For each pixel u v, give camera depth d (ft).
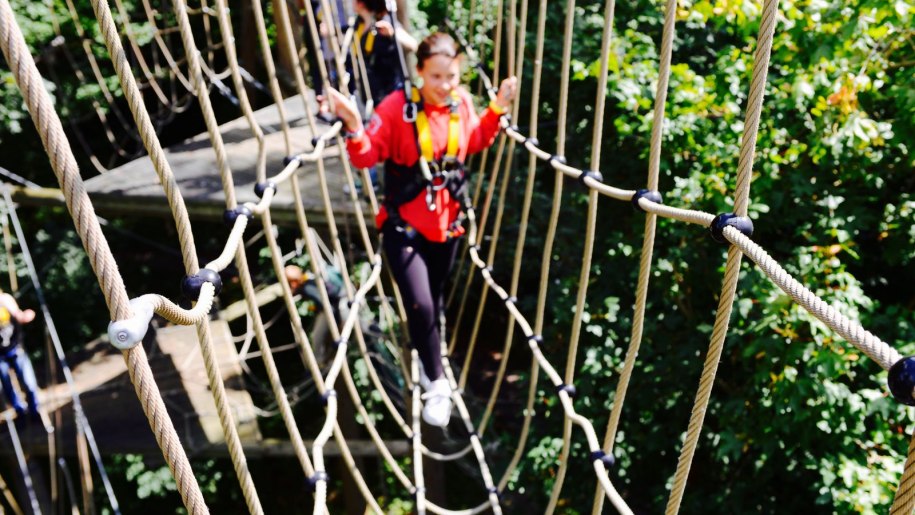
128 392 26.17
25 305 35.19
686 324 20.90
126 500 33.24
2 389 25.32
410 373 20.97
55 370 27.73
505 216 25.90
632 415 22.03
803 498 20.42
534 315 25.04
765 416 18.33
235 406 24.84
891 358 3.84
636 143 21.79
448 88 9.93
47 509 26.43
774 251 20.01
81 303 36.04
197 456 24.03
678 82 19.13
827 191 18.07
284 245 37.47
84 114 37.99
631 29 22.12
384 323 27.37
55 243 36.04
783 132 18.01
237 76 8.68
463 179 10.62
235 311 29.84
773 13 4.78
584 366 21.08
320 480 7.65
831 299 17.30
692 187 18.44
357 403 11.65
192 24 39.22
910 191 20.29
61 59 36.88
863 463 17.29
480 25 26.22
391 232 10.73
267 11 34.01
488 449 25.04
